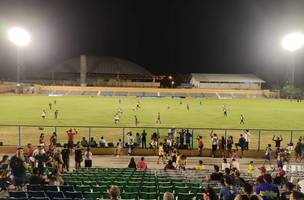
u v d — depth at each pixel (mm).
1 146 35125
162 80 161625
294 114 70875
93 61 177125
